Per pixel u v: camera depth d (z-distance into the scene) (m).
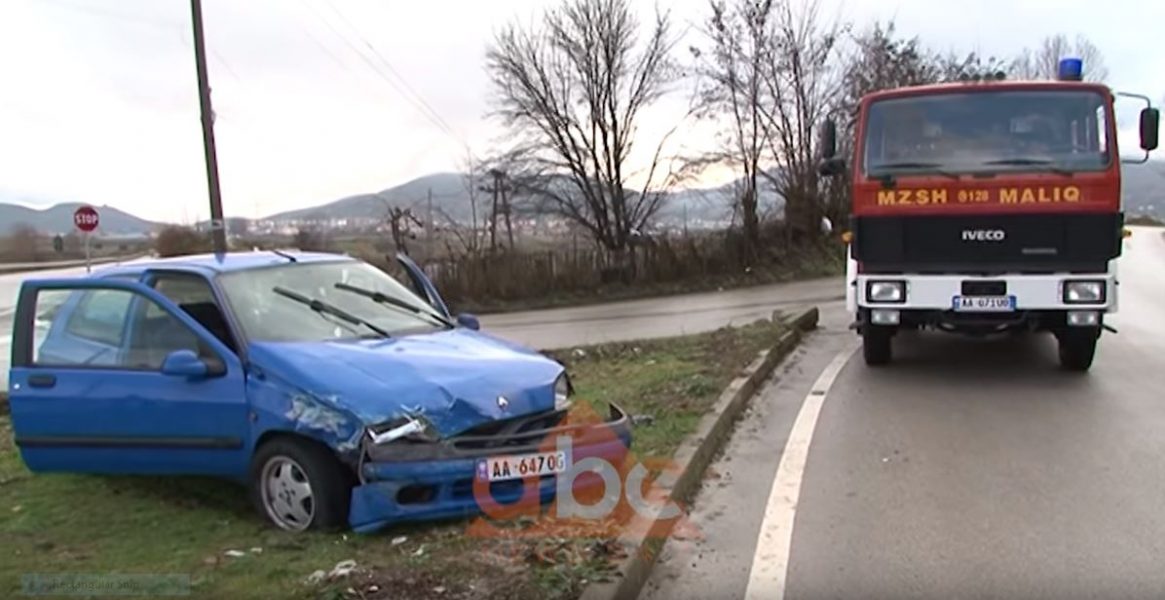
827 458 6.79
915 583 4.55
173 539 5.29
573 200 31.28
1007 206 9.13
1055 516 5.43
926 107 9.48
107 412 5.93
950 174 9.25
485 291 27.00
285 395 5.42
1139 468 6.33
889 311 9.45
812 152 31.72
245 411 5.57
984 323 9.38
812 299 22.25
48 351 6.23
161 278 6.27
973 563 4.78
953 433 7.41
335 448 5.23
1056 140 9.21
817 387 9.47
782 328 12.88
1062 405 8.32
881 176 9.45
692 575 4.73
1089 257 9.05
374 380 5.39
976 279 9.19
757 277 29.11
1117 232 8.99
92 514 5.81
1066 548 4.94
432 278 26.86
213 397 5.66
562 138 30.98
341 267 7.00
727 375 9.32
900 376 9.95
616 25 30.61
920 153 9.45
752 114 31.39
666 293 27.38
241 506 5.95
